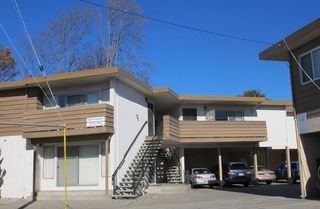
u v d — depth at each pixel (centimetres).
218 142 2903
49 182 2205
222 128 2906
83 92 2242
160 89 2622
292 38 1698
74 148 2184
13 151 2267
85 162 2152
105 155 2097
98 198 1989
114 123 2114
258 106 3272
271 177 3027
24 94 2297
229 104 3200
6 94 2331
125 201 1856
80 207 1695
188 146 2939
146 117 2672
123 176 2177
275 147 3241
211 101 3064
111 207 1664
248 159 3584
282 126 3297
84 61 3784
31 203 1947
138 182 2028
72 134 2064
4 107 2322
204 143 2931
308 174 1728
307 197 1702
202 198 1881
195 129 2847
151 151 2417
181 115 3097
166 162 2967
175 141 2664
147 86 2519
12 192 2231
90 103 2217
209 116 3094
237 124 2947
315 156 1752
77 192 2069
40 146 2239
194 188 2712
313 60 1670
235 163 2884
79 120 2066
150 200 1883
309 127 1680
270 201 1612
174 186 2209
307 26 1600
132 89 2442
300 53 1744
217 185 3003
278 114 3309
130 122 2359
